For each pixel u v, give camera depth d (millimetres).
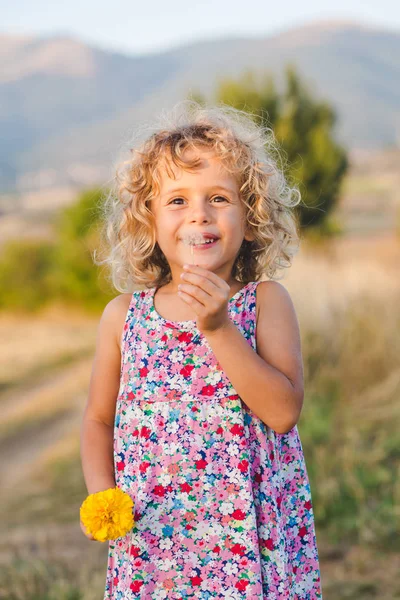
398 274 7676
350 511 4324
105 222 2500
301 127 13469
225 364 1841
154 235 2117
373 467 4715
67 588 3674
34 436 7836
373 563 3840
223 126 2094
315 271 7266
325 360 6090
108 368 2137
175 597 1876
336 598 3539
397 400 5598
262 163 2125
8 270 21203
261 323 2010
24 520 5059
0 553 4359
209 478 1897
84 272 20094
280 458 1994
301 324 6258
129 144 2225
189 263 1980
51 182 91188
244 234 2137
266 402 1855
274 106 13469
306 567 2008
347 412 5551
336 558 3951
